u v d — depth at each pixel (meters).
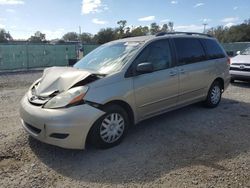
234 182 3.34
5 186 3.28
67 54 22.23
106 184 3.34
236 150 4.23
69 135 3.77
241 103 7.20
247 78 9.76
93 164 3.81
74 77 4.15
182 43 5.68
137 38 5.34
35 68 20.03
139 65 4.46
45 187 3.27
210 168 3.68
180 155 4.06
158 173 3.56
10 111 6.50
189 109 6.49
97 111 3.96
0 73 16.22
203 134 4.90
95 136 4.06
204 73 6.05
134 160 3.92
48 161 3.90
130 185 3.31
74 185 3.32
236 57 10.50
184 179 3.41
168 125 5.36
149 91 4.75
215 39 6.82
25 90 9.60
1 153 4.11
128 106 4.48
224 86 6.86
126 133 4.53
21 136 4.74
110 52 5.13
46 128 3.80
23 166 3.76
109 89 4.14
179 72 5.36
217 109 6.55
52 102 3.89
